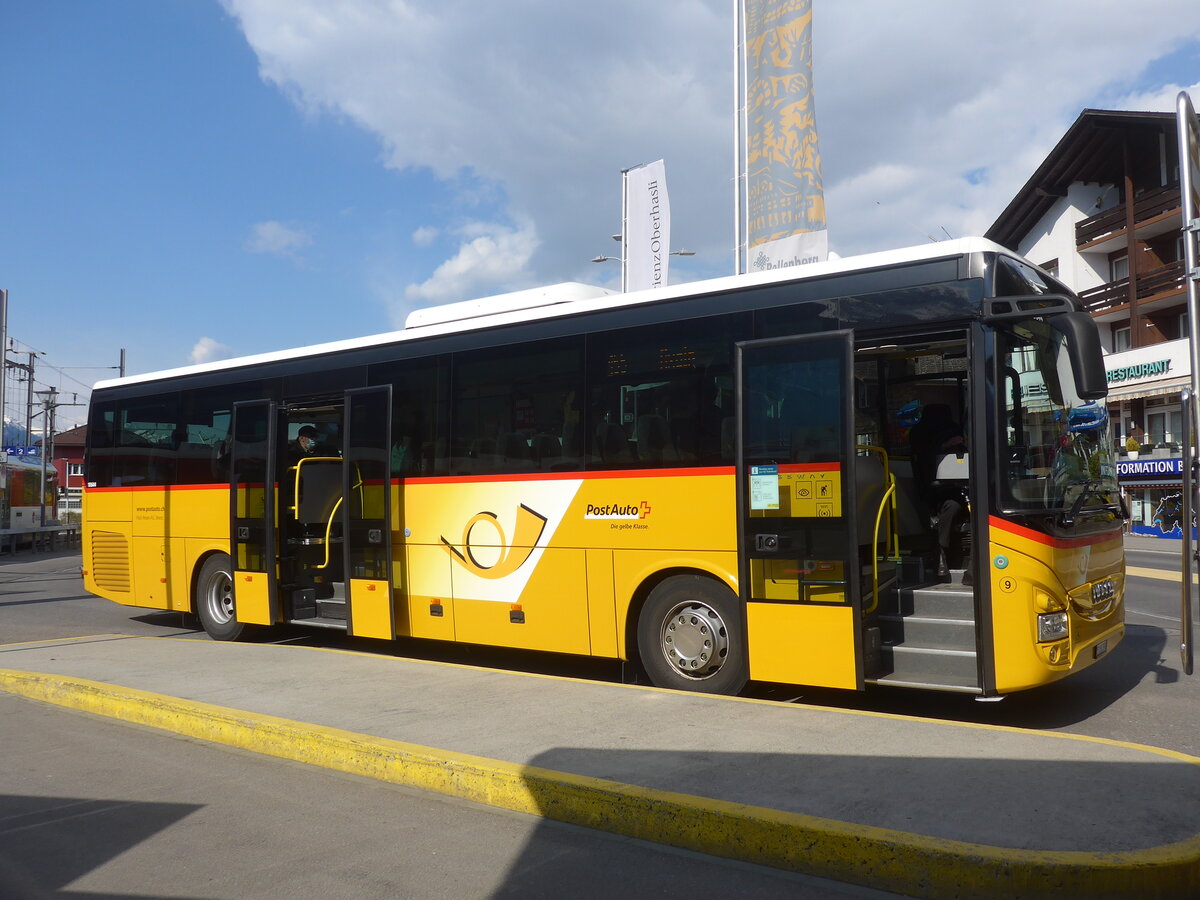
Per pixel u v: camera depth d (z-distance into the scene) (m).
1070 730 6.98
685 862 4.49
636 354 8.31
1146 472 33.66
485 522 9.19
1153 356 33.34
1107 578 7.61
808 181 14.21
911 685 6.89
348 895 4.20
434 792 5.59
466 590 9.30
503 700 7.18
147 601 12.84
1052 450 7.20
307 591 11.13
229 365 11.99
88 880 4.44
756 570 7.37
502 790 5.31
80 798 5.65
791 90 14.31
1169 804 4.55
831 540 7.05
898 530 7.79
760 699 7.73
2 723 7.56
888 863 4.13
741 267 16.80
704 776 5.15
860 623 6.89
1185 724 7.13
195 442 12.35
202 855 4.70
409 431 9.90
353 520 10.23
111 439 13.54
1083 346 6.29
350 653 9.73
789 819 4.44
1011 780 4.94
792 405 7.32
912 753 5.49
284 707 7.13
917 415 8.60
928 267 7.04
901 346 7.49
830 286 7.40
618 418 8.36
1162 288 34.22
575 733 6.13
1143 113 34.03
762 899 4.07
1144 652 10.17
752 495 7.43
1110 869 3.85
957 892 3.97
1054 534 6.70
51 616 15.27
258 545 11.10
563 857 4.58
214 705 7.26
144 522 12.91
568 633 8.55
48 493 56.03
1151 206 34.41
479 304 9.88
